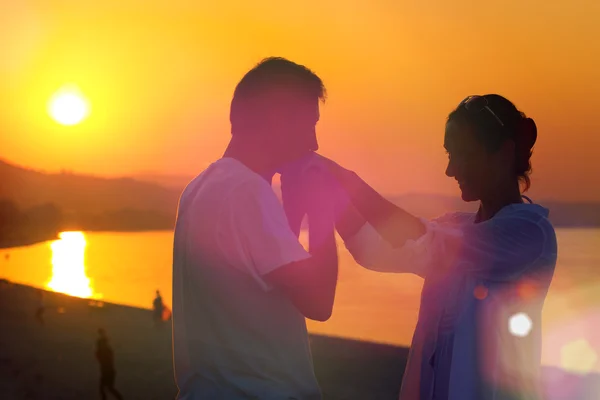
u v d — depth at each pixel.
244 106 2.06
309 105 2.07
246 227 1.93
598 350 23.97
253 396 1.96
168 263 112.50
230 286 1.95
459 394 2.14
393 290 68.12
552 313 42.47
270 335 1.98
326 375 20.02
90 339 30.78
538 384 2.16
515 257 2.10
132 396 18.73
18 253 146.25
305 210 2.01
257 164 2.07
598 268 74.69
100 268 101.31
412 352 2.32
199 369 2.03
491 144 2.22
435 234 2.16
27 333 33.41
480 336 2.14
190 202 2.09
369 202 2.14
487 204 2.29
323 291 1.92
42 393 18.97
